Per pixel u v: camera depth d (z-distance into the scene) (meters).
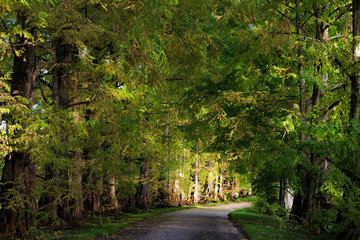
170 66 10.65
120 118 10.88
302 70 11.70
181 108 16.52
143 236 11.52
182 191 36.12
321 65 11.70
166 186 34.09
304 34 13.26
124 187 16.27
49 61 12.05
